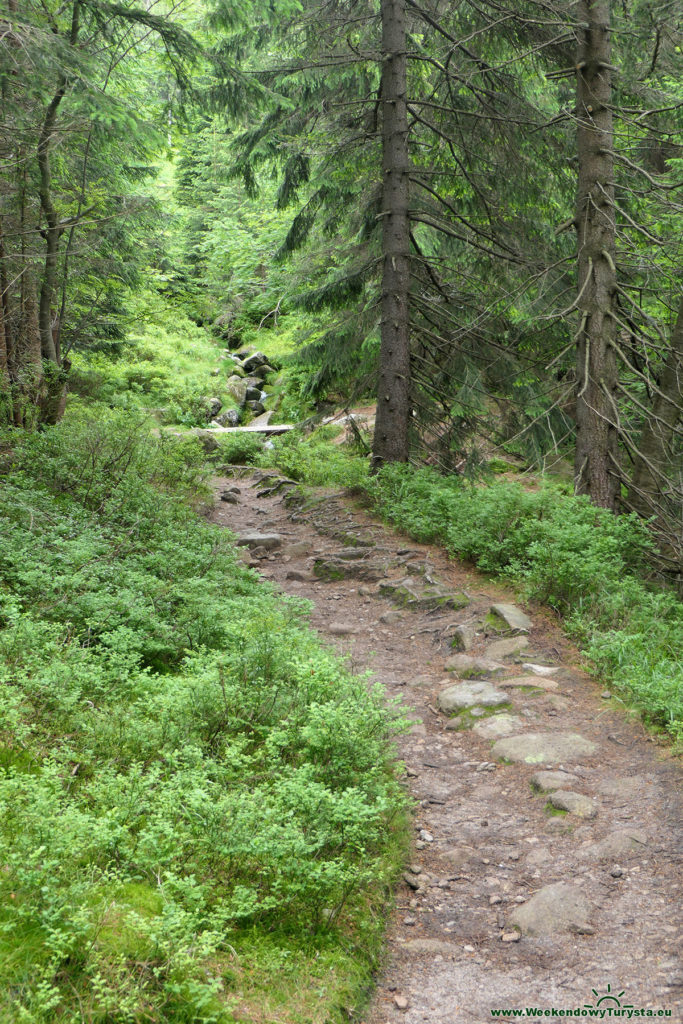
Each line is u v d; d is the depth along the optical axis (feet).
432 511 39.27
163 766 16.25
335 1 48.01
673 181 44.21
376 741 17.70
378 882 14.80
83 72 33.45
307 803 13.84
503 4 42.16
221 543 35.01
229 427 95.61
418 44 47.70
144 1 46.75
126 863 12.51
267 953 12.00
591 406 35.96
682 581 32.19
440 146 49.16
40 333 47.47
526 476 50.34
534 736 20.62
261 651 20.70
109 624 22.16
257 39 49.57
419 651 28.25
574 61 42.16
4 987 9.84
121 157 47.14
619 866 15.33
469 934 13.93
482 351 48.08
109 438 42.04
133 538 31.91
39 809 12.47
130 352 100.99
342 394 87.86
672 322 44.19
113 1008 10.02
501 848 16.46
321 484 54.19
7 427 39.73
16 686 17.61
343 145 48.80
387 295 47.03
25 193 43.96
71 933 10.46
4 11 32.14
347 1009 11.54
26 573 22.89
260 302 121.19
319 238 61.41
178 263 123.95
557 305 45.55
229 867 13.19
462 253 50.37
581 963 12.87
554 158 45.80
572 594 28.84
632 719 21.12
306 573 37.58
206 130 128.57
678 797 17.28
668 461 37.04
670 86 46.57
